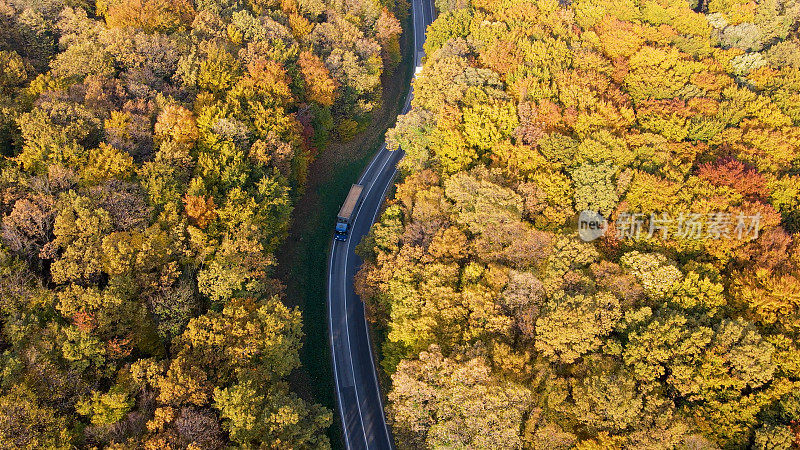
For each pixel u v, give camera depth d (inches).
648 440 2080.5
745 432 2159.2
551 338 2370.8
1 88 3157.0
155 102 3248.0
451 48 4210.1
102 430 2030.0
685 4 4975.4
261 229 2997.0
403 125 3779.5
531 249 2687.0
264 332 2503.7
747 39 4633.4
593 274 2610.7
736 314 2559.1
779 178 3248.0
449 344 2544.3
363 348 3228.3
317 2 4690.0
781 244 2753.4
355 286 3122.5
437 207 3041.3
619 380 2208.4
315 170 4153.5
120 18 3782.0
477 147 3449.8
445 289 2640.3
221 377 2374.5
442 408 2332.7
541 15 4771.2
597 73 4025.6
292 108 3978.8
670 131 3508.9
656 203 2920.8
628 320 2409.0
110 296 2281.0
